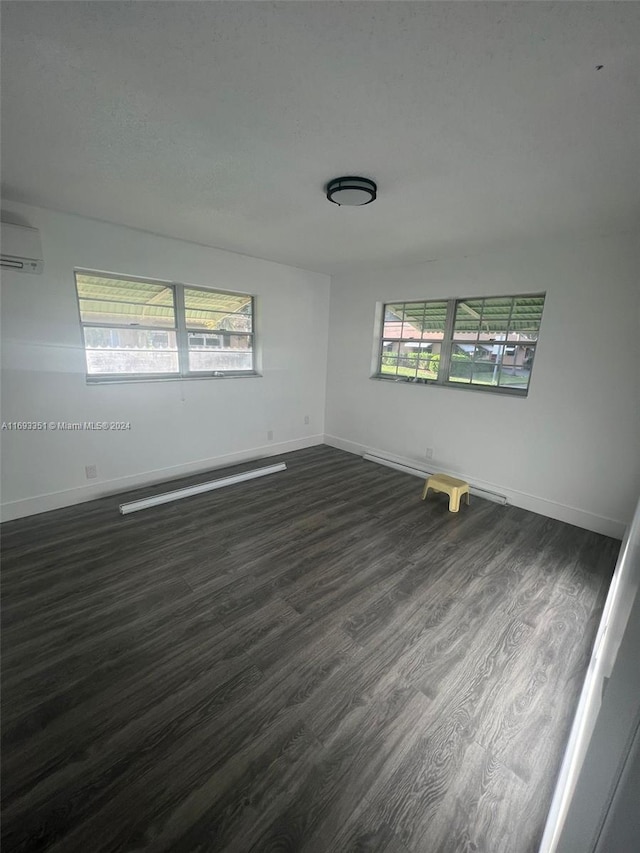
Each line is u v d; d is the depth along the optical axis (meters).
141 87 1.27
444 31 1.00
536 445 3.23
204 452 3.96
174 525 2.89
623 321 2.67
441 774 1.27
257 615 1.98
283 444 4.77
